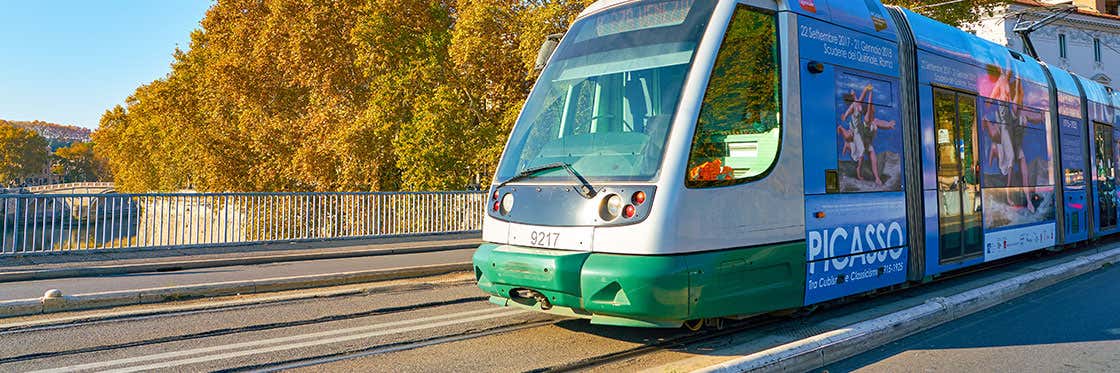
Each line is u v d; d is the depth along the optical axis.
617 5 6.67
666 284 5.14
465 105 30.47
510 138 6.70
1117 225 13.09
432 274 11.16
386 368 5.27
